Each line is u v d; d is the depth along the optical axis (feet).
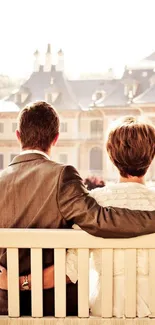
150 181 12.16
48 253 8.98
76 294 9.17
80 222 8.55
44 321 8.78
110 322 8.73
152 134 8.90
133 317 8.73
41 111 9.16
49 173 8.78
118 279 8.82
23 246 8.61
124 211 8.52
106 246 8.57
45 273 8.91
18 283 8.75
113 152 8.95
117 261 8.79
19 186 8.87
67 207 8.61
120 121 9.09
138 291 8.80
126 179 9.07
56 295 8.73
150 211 8.55
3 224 8.96
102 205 8.84
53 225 8.79
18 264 8.73
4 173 9.06
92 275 9.49
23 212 8.87
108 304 8.72
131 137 8.82
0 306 9.08
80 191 8.66
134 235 8.48
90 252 9.07
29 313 9.16
